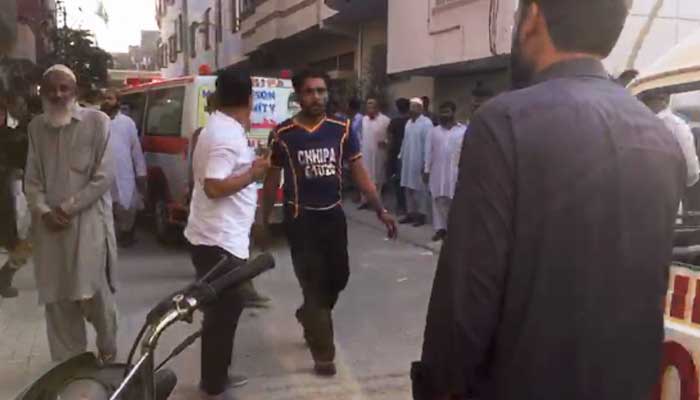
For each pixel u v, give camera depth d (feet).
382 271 23.80
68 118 12.33
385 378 14.16
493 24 30.42
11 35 28.53
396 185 36.01
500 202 4.58
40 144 12.46
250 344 16.10
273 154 13.94
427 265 24.73
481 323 4.64
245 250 12.53
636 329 4.76
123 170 26.43
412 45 37.96
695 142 7.75
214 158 11.85
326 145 13.48
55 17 55.52
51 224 12.29
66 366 6.11
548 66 5.02
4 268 19.17
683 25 24.72
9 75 25.94
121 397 5.42
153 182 28.37
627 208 4.66
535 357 4.67
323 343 14.10
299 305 19.27
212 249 12.15
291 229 13.76
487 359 4.94
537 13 5.01
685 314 6.92
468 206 4.66
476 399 5.05
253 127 24.76
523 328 4.67
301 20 53.52
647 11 24.64
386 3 42.47
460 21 33.32
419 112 32.32
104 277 13.04
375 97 46.01
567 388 4.70
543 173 4.56
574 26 4.88
